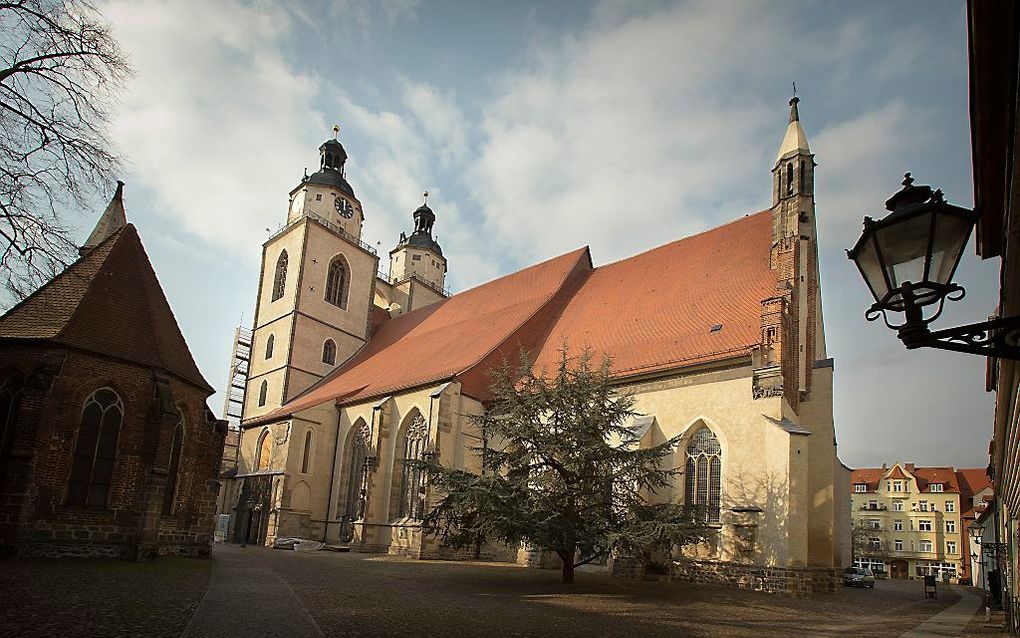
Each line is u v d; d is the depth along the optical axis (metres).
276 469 49.50
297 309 60.91
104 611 14.02
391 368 53.75
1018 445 12.26
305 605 17.20
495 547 39.12
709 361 32.44
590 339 42.16
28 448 22.88
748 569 28.84
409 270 78.44
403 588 22.86
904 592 46.09
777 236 35.91
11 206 17.41
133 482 25.88
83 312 26.12
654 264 45.34
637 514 25.16
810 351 34.75
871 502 109.69
